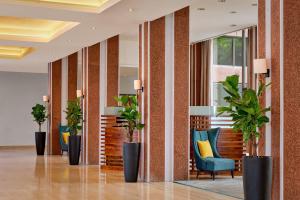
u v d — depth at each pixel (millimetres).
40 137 17016
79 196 8195
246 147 11359
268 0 6855
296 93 6402
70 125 13766
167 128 10188
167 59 10219
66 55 15453
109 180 10328
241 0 9906
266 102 6848
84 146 13883
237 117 6453
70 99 16984
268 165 6309
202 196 8180
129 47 16094
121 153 12180
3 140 20344
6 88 20406
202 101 15266
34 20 11625
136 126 10164
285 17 6527
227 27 12875
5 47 15938
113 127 12344
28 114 20734
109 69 13656
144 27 10312
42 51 14500
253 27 12844
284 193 6438
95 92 13711
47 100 17469
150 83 10078
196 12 11031
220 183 9812
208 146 10688
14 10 9227
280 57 6562
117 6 8852
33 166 13172
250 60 12961
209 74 15086
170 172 10195
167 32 10234
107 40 13641
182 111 10281
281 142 6508
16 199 7910
